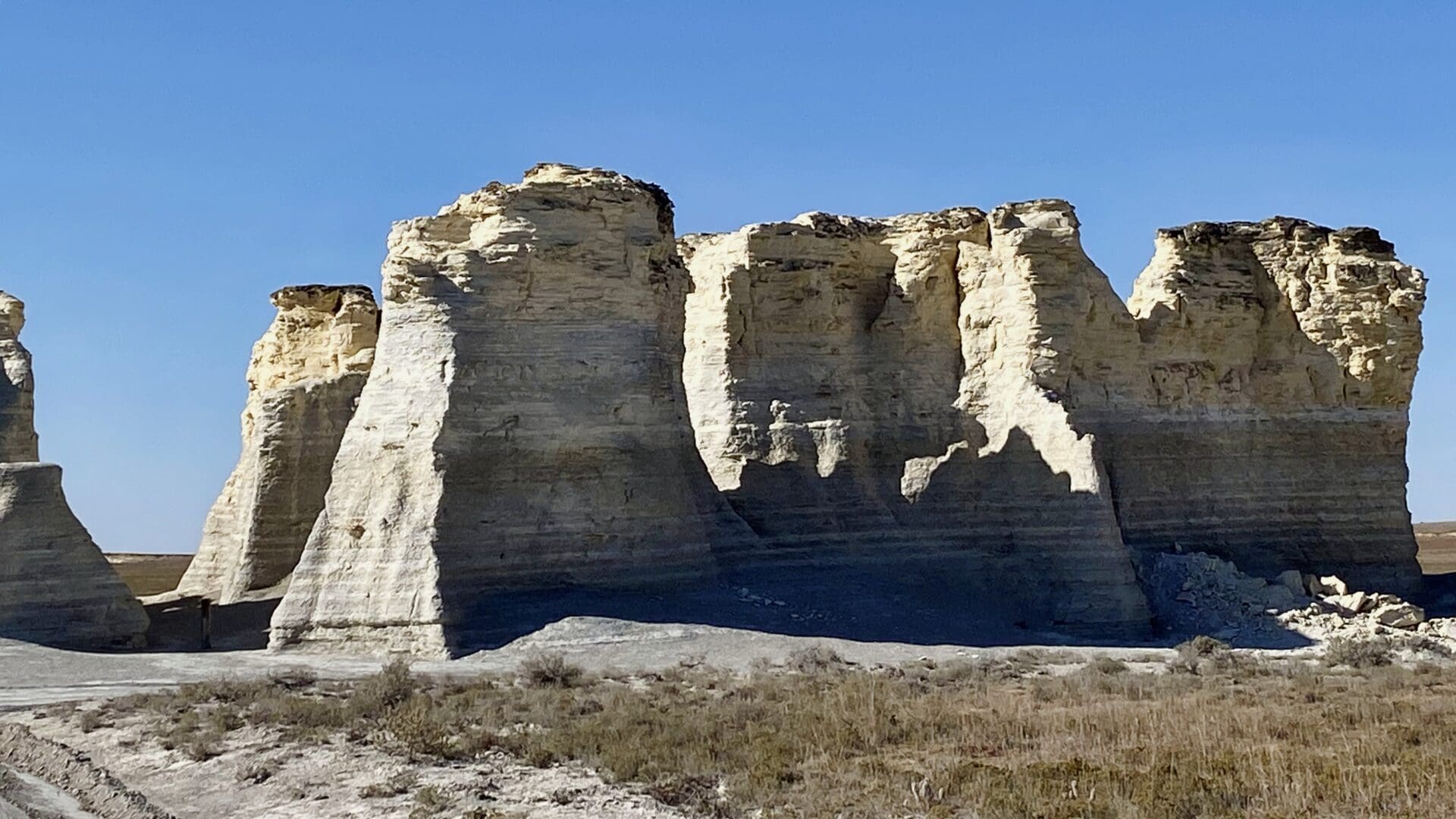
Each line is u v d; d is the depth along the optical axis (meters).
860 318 53.75
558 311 43.44
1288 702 30.73
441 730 27.28
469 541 40.31
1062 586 46.50
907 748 26.14
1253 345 56.28
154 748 28.12
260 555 50.69
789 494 49.94
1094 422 51.53
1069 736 26.75
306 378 56.19
